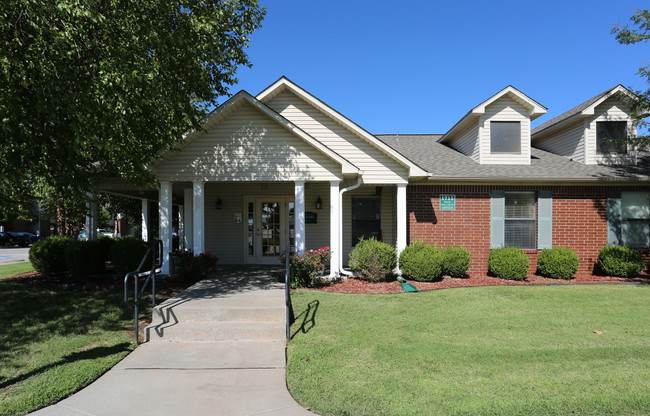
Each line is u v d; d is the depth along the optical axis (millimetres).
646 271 10859
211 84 8547
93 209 11891
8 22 5086
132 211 18344
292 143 9398
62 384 3920
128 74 5719
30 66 5047
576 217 10867
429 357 4723
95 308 6934
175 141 8492
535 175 10562
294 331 5766
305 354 4816
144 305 7164
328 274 10641
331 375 4203
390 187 12453
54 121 5609
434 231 10789
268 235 12664
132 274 5207
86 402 3619
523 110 11617
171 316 5781
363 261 9320
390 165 10102
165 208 9367
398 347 5074
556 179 10398
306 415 3402
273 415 3402
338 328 5879
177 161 9336
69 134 6152
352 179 10883
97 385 3988
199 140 9344
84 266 9695
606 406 3512
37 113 6098
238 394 3797
